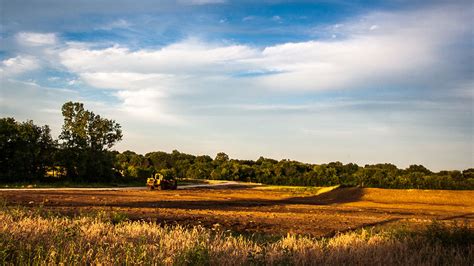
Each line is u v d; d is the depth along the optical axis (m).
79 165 72.31
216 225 21.61
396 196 57.53
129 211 26.67
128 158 147.00
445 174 113.19
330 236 19.58
